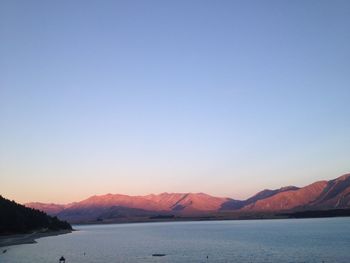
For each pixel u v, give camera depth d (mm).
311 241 149875
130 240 183750
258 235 197875
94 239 194375
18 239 181000
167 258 106188
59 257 110750
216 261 98812
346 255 105500
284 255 108125
